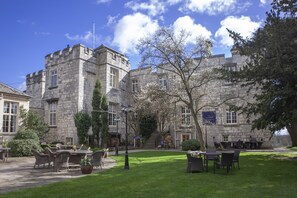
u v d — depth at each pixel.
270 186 7.88
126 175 10.08
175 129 28.64
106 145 25.20
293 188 7.56
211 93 27.20
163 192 7.23
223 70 14.78
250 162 13.20
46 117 27.50
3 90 20.33
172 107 25.05
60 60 27.53
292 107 10.93
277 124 11.04
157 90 21.58
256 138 24.95
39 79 30.22
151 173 10.48
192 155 11.63
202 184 8.28
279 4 11.93
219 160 11.45
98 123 25.19
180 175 9.95
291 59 10.72
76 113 24.84
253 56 12.82
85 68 26.56
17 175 10.33
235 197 6.65
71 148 18.56
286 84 10.86
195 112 21.36
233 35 13.92
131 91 31.19
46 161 12.24
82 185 8.23
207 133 27.09
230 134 26.08
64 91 26.55
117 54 29.95
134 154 19.44
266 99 11.02
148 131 28.59
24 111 21.58
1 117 19.92
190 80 21.95
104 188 7.78
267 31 12.00
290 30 11.07
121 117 28.61
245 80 14.66
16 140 18.22
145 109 24.80
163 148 26.70
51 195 6.93
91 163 11.04
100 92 25.64
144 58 19.48
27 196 6.81
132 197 6.73
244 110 13.84
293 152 18.44
